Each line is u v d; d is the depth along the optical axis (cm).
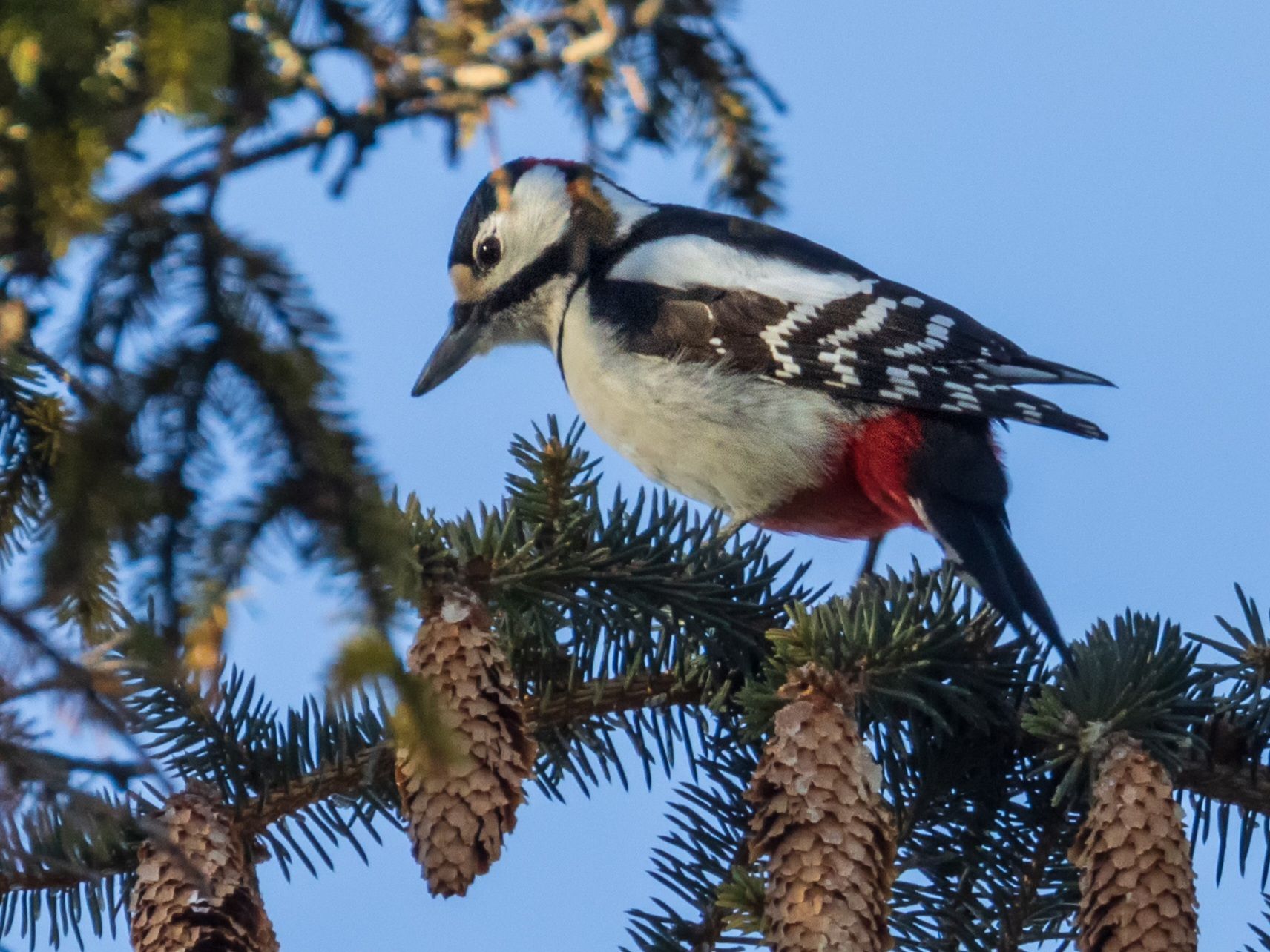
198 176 333
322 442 332
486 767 493
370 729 554
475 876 488
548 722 606
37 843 509
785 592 634
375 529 332
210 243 332
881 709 539
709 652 612
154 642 328
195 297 331
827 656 525
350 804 562
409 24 358
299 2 348
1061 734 516
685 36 430
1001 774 576
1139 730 516
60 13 310
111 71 325
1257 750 557
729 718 605
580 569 591
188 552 328
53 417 466
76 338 329
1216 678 536
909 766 576
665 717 618
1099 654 540
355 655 321
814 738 486
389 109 352
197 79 313
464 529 575
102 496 325
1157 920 479
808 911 462
